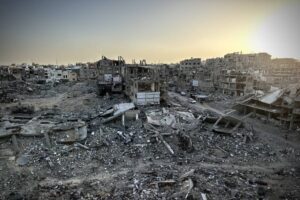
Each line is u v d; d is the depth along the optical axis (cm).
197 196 1588
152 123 3105
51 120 3169
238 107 4494
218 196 1612
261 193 1689
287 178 1953
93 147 2416
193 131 3000
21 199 1584
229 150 2514
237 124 3195
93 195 1623
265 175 1998
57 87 7531
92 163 2128
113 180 1839
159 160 2231
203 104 5181
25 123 2966
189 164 2162
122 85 5519
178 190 1667
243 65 9919
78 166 2069
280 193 1712
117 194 1623
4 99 4925
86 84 7888
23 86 6875
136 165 2116
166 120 3219
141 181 1800
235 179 1884
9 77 8194
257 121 3812
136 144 2525
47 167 2027
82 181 1825
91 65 10631
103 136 2673
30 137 2492
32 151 2247
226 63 10212
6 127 2655
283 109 3509
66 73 9619
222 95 6334
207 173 1956
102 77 6831
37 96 5762
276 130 3319
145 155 2316
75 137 2534
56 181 1825
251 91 5847
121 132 2783
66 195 1630
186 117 3503
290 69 8938
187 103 5106
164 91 4425
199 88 7069
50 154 2228
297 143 2798
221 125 3319
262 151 2530
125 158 2241
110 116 3353
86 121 3250
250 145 2681
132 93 4475
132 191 1659
